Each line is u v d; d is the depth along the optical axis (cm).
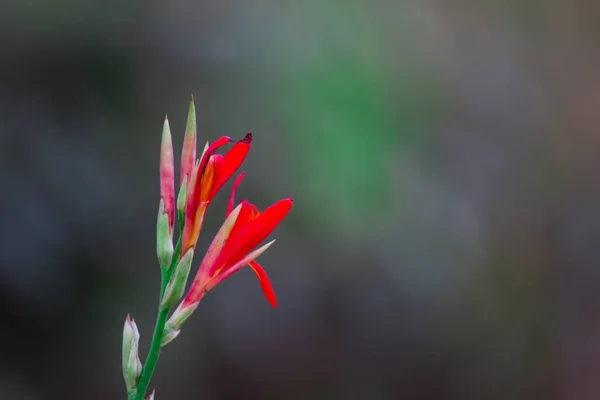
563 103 288
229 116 199
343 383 206
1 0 171
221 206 190
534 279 255
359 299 215
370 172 213
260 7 213
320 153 205
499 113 272
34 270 163
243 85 203
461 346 232
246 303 199
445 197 240
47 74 176
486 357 240
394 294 221
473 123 263
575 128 286
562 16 294
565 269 265
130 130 185
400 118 234
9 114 167
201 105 196
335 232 208
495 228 256
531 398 241
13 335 161
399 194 223
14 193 163
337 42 224
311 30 220
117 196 177
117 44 186
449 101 260
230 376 191
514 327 245
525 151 273
